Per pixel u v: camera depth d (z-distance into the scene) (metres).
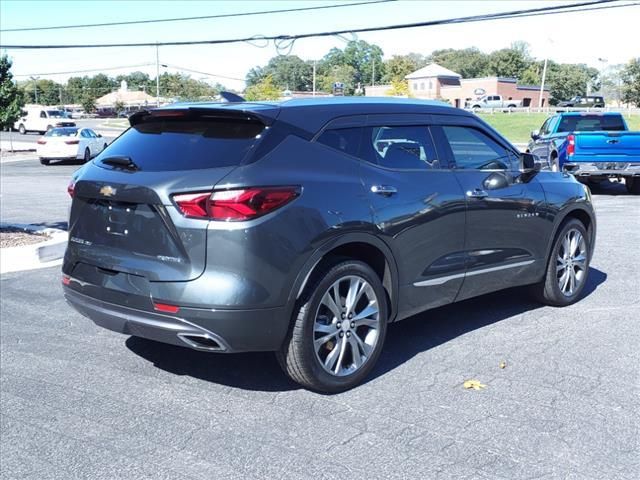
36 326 6.24
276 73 101.38
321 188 4.48
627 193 17.08
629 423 4.18
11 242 9.82
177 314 4.19
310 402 4.54
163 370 5.14
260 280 4.16
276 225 4.21
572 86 132.25
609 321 6.22
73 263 4.89
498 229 5.78
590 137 15.91
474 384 4.77
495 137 6.01
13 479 3.61
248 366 5.21
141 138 4.86
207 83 84.88
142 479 3.60
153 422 4.27
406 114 5.32
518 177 6.07
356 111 4.98
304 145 4.57
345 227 4.53
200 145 4.52
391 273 4.92
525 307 6.70
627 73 68.69
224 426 4.20
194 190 4.17
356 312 4.77
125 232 4.50
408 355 5.39
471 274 5.59
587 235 6.92
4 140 48.19
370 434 4.06
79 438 4.07
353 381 4.73
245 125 4.55
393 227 4.85
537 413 4.32
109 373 5.09
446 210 5.25
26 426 4.23
